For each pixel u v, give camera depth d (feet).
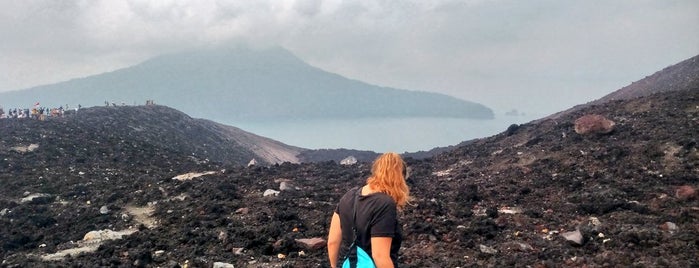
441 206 48.80
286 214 46.42
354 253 19.24
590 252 34.32
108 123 168.04
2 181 72.79
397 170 19.76
